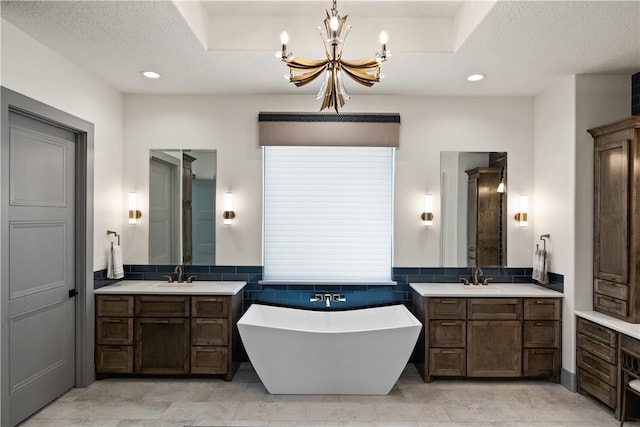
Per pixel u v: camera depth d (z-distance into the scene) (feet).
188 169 13.55
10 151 8.89
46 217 10.07
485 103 13.58
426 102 13.53
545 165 12.80
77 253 11.34
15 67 8.73
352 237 13.91
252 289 13.51
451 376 12.09
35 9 8.03
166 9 8.12
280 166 13.94
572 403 10.53
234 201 13.55
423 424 9.48
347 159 13.91
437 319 11.75
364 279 13.71
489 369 11.71
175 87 12.82
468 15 9.11
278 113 13.32
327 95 7.23
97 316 11.80
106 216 12.48
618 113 11.32
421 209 13.52
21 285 9.23
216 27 10.11
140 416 9.78
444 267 13.51
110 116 12.69
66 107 10.46
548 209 12.61
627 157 9.93
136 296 11.76
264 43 10.09
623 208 10.05
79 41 9.46
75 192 11.30
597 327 10.30
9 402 8.87
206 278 13.51
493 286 13.00
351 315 12.33
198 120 13.55
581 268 11.23
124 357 11.76
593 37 9.12
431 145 13.55
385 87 12.69
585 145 11.28
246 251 13.51
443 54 10.11
